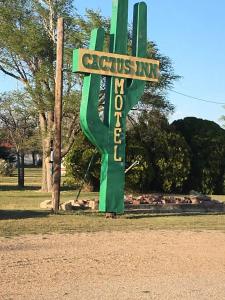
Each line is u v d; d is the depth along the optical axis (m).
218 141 30.62
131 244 11.16
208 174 30.20
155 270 8.65
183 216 16.84
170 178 28.92
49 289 7.21
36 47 25.61
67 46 25.52
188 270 8.75
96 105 15.35
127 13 15.98
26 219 14.29
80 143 28.61
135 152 27.91
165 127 29.34
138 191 28.33
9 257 9.27
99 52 15.30
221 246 11.23
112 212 15.73
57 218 14.76
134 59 15.98
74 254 9.78
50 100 25.56
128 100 15.92
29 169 73.06
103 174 15.73
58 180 16.66
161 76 26.19
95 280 7.81
